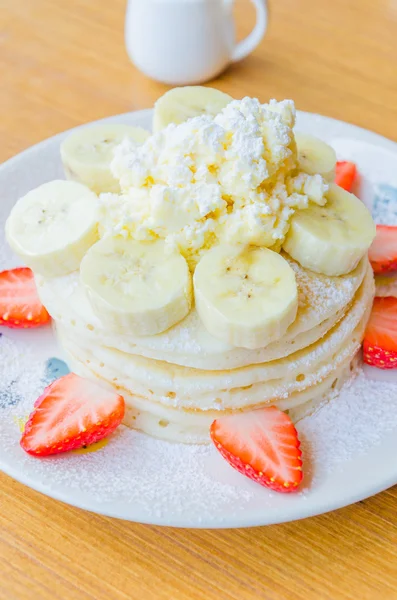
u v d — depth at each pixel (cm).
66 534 32
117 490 32
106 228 34
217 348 32
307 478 32
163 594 31
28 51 52
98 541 32
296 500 31
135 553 32
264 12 49
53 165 42
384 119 48
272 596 31
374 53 52
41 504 33
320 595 31
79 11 55
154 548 32
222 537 32
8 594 31
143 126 43
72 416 34
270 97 49
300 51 52
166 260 33
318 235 33
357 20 54
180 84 50
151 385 34
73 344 36
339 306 34
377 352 36
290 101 35
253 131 33
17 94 50
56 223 34
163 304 32
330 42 53
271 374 34
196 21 47
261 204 33
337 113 48
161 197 32
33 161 42
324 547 32
